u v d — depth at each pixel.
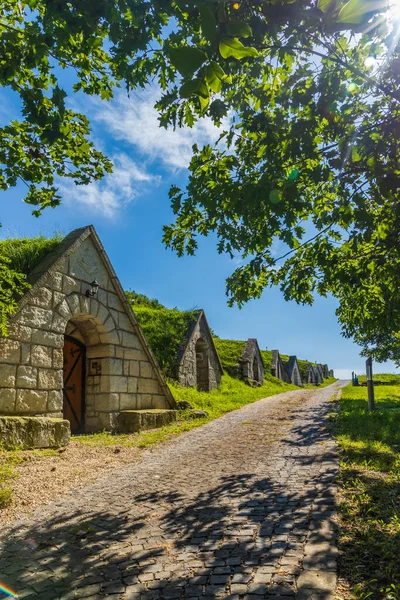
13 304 8.77
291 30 2.67
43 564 3.77
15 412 8.76
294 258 6.63
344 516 4.52
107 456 8.12
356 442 8.62
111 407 11.37
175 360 18.81
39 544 4.19
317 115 3.51
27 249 10.90
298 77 3.43
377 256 5.13
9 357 8.77
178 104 3.46
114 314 12.09
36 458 7.36
